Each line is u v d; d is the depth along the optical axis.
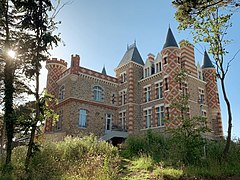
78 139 14.77
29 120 11.12
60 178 9.25
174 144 12.79
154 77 30.62
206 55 33.78
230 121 12.31
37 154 11.70
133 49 34.94
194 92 29.00
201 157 12.19
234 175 9.55
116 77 34.91
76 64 29.42
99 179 8.94
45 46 11.91
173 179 9.26
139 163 11.62
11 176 9.45
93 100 29.67
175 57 28.06
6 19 12.54
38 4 12.21
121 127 31.12
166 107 26.59
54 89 31.53
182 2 9.55
